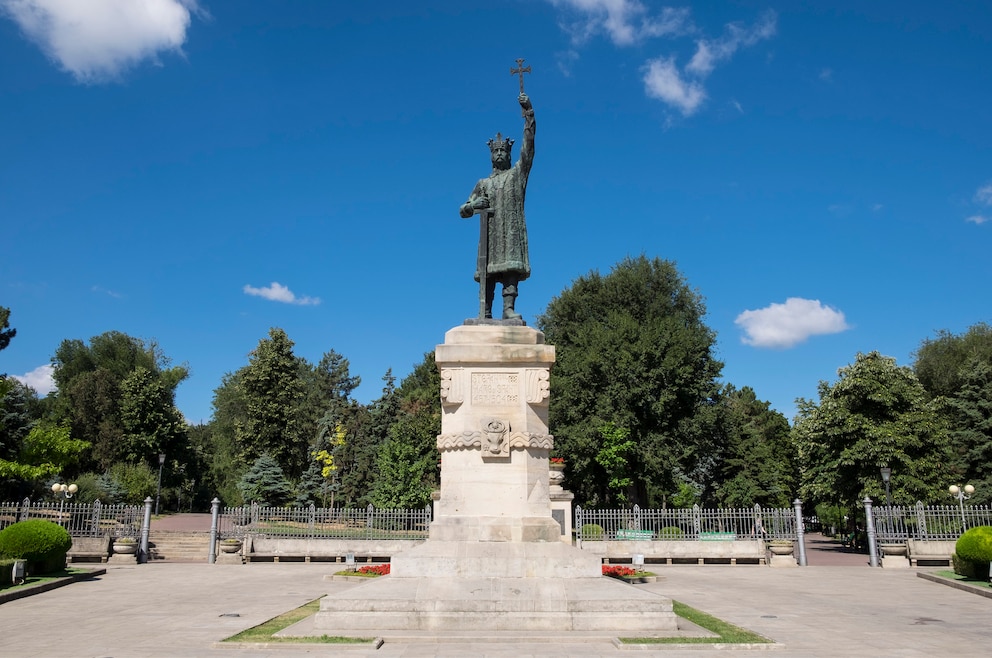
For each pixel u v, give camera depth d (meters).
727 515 32.28
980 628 13.25
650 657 9.21
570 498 24.20
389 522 31.89
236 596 18.12
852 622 13.89
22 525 22.55
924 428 37.38
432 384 53.66
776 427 71.50
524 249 13.91
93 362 70.69
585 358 45.28
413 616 10.47
